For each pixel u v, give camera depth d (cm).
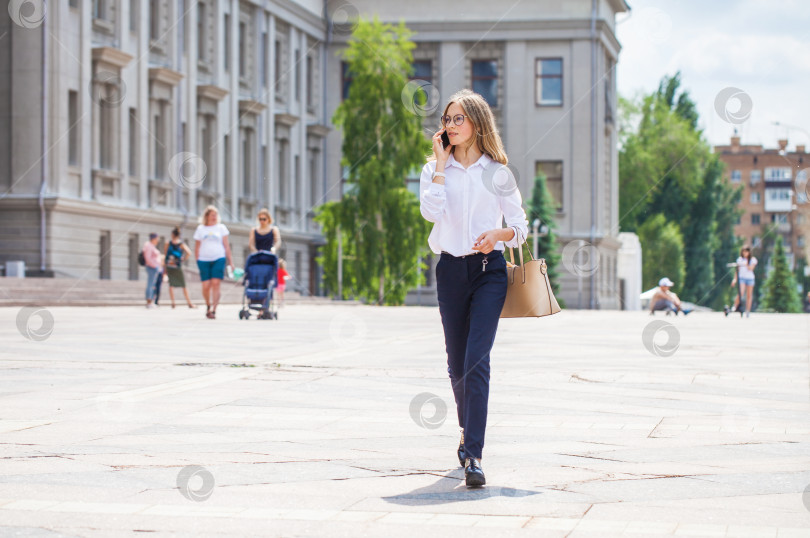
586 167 10369
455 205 1002
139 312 4459
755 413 1370
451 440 1164
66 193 6444
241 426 1243
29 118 6291
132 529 786
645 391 1594
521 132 10400
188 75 7969
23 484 932
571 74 10362
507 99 10375
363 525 799
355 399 1480
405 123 8269
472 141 1005
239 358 2088
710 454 1086
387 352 2300
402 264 8294
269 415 1328
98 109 6756
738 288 5756
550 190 10438
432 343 2630
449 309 1015
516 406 1425
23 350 2214
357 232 8325
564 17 10300
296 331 3130
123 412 1340
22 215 6284
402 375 1783
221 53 8481
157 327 3222
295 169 10031
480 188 998
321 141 10519
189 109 7994
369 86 8281
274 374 1788
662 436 1192
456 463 1039
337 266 8525
